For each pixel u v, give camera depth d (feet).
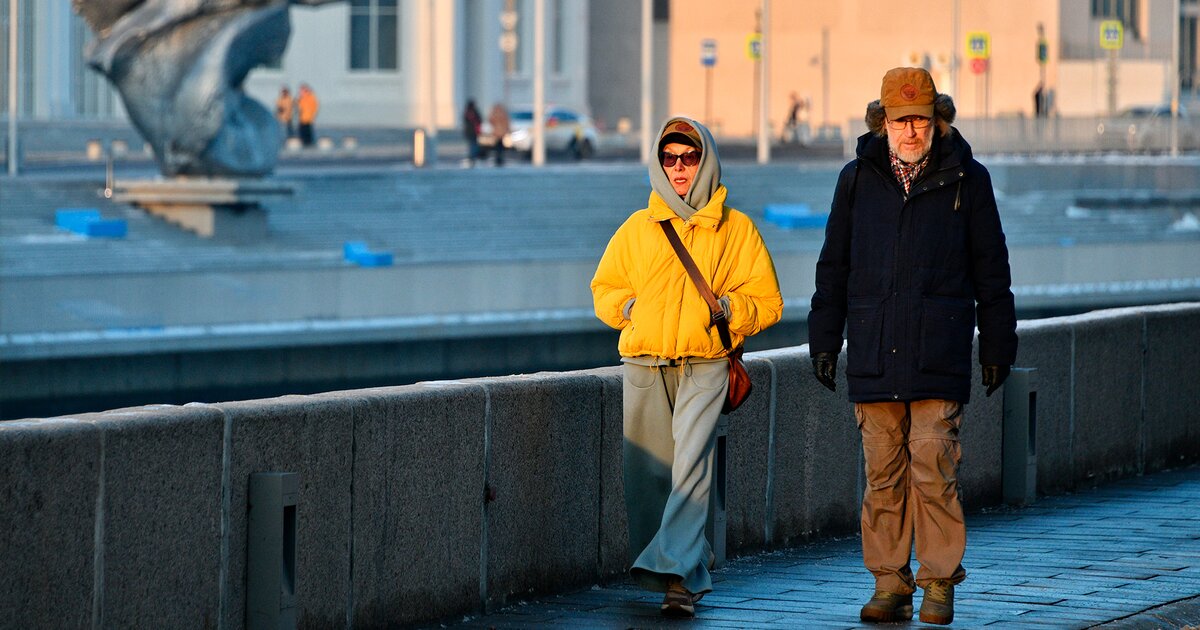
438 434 69.26
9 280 257.14
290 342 277.64
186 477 57.98
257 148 380.37
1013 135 606.96
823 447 91.76
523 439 74.02
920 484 68.28
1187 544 88.84
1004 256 68.49
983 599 73.46
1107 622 68.49
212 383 273.54
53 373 259.60
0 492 51.47
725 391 70.69
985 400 102.06
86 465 54.24
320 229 398.01
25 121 606.96
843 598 75.36
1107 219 474.90
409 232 406.00
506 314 300.81
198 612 58.54
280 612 60.34
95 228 357.20
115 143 572.51
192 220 376.48
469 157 552.82
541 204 442.09
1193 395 123.65
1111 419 114.01
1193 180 492.13
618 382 79.77
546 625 69.41
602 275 71.87
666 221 70.33
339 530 64.34
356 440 65.05
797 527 90.02
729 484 84.69
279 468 61.67
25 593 52.34
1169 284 352.49
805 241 418.51
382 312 290.15
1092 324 111.55
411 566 68.08
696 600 71.36
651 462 72.33
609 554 79.66
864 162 68.69
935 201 67.92
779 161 578.66
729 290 70.85
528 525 74.64
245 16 370.73
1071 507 102.83
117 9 372.17
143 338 264.93
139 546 56.24
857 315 68.54
